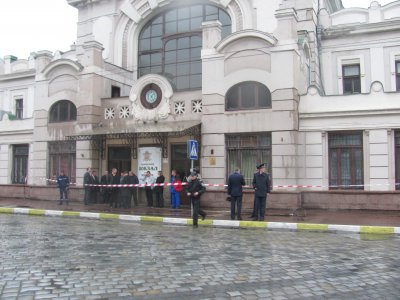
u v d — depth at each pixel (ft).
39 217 56.08
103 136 71.20
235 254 30.42
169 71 83.97
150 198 67.62
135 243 35.06
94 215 54.70
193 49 82.17
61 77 78.79
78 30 92.84
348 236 39.58
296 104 62.23
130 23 86.69
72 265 26.61
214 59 65.98
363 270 25.55
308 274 24.50
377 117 59.82
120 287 21.66
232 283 22.49
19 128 88.43
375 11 78.13
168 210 62.13
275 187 60.70
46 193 78.28
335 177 62.34
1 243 34.76
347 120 61.26
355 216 52.47
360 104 60.85
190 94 68.54
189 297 20.02
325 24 80.94
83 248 32.60
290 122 60.75
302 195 60.95
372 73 77.51
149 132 65.77
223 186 63.57
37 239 36.99
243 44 64.18
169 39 84.53
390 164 59.21
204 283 22.45
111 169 75.25
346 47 79.51
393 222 46.70
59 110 79.51
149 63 86.17
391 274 24.58
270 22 75.41
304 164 62.95
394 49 76.43
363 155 60.64
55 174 79.56
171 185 64.69
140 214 56.34
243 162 64.23
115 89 81.25
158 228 45.32
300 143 63.00
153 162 71.10
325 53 80.94
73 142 78.02
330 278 23.61
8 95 111.24
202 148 65.82
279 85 61.62
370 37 78.02
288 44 61.57
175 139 70.23
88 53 75.97
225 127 64.59
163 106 69.87
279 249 32.55
